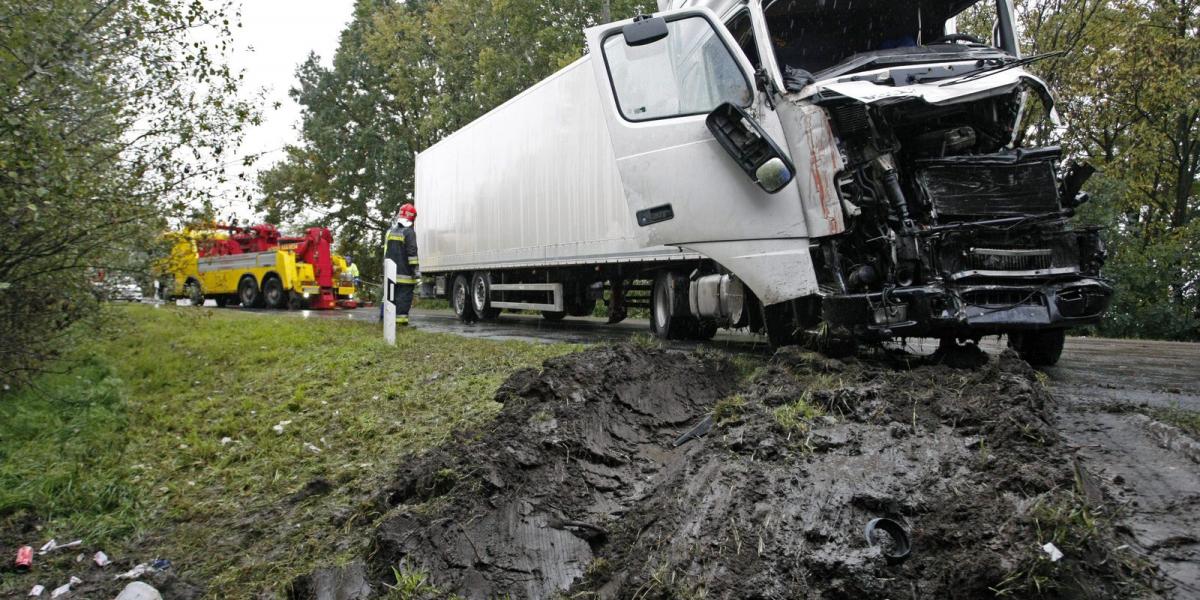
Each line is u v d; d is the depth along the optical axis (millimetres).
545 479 3949
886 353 5926
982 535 2781
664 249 9336
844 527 3000
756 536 3051
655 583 3025
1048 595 2508
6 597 3992
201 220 7836
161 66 6965
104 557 4344
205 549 4371
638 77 6914
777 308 6414
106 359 9242
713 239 6457
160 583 3953
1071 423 4066
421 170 17984
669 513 3428
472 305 15836
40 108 5703
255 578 3959
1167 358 7750
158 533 4680
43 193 5332
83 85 5973
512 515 3705
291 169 33312
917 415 3635
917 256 5367
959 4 6926
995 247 5402
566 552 3520
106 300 7500
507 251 13734
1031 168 5562
